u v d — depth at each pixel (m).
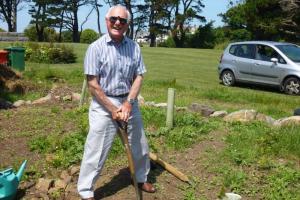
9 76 9.02
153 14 48.19
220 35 43.03
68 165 4.45
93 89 3.40
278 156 4.40
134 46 3.47
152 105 6.82
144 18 48.62
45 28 45.47
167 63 17.55
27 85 8.80
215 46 39.81
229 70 11.62
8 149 4.96
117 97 3.47
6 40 25.19
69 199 3.87
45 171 4.42
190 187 3.93
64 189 4.02
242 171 4.11
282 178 3.96
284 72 10.59
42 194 3.98
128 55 3.43
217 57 21.75
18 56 12.27
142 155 3.71
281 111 7.72
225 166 4.19
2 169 4.48
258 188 3.88
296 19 30.75
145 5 48.38
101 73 3.42
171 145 4.62
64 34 48.97
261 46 11.22
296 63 10.55
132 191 3.87
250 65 11.19
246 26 36.38
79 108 6.23
